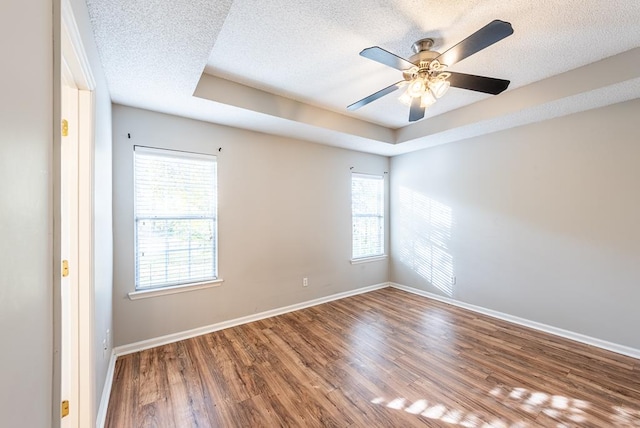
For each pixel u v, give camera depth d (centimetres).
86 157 150
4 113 53
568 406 190
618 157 265
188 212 298
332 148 423
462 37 202
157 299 277
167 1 139
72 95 148
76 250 147
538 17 181
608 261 271
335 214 428
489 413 184
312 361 246
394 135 414
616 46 213
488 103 307
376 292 462
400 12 178
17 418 58
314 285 402
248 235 338
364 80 266
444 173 412
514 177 337
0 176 52
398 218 485
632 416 180
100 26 155
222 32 195
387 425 174
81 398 147
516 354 259
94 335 153
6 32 54
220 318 315
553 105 270
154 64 195
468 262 382
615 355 258
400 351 264
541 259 315
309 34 199
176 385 212
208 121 307
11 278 57
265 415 182
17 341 59
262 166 350
